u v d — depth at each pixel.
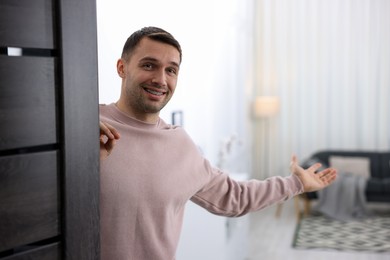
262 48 6.93
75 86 1.11
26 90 1.04
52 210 1.10
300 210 6.29
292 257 4.49
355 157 6.39
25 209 1.05
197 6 3.38
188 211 2.98
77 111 1.12
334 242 4.89
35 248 1.08
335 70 6.80
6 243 1.02
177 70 1.63
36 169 1.06
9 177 1.02
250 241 5.00
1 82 1.00
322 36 6.80
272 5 6.86
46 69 1.07
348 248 4.70
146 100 1.55
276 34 6.88
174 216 1.60
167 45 1.56
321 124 6.88
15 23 1.01
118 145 1.49
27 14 1.03
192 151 1.66
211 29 3.74
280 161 7.01
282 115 6.95
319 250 4.66
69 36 1.09
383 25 6.66
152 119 1.61
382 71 6.71
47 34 1.06
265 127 7.00
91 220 1.16
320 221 5.70
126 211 1.46
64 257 1.12
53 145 1.11
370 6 6.67
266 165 7.04
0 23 0.98
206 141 3.57
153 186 1.50
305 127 6.91
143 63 1.55
